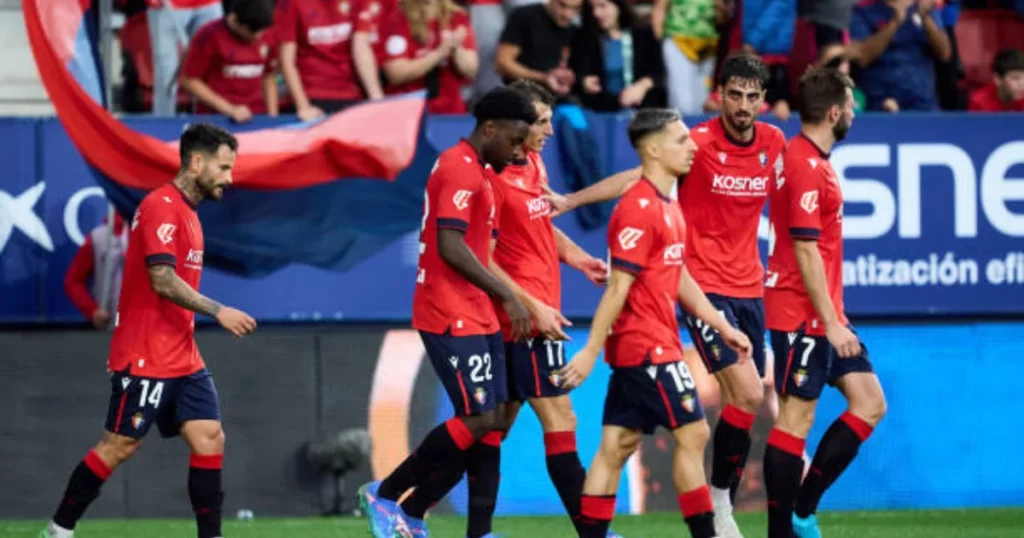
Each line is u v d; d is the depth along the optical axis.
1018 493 38.31
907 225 37.91
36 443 35.69
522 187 26.95
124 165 34.19
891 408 37.94
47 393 35.78
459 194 25.09
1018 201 38.25
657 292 23.48
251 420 36.19
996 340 38.34
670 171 23.41
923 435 38.03
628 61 39.06
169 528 33.38
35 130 36.00
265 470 36.16
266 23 36.53
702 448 23.88
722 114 28.52
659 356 23.50
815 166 25.52
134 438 26.00
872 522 34.22
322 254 36.44
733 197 28.38
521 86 26.70
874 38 39.81
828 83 25.67
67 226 36.06
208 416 26.19
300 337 36.41
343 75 37.41
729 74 27.80
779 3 38.47
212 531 26.20
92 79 34.16
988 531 32.22
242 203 35.78
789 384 26.20
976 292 38.16
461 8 38.78
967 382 38.22
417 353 36.75
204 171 25.92
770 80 38.62
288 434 36.28
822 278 25.41
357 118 35.72
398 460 36.50
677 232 23.55
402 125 35.69
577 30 38.84
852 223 37.75
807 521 27.00
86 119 33.91
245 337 36.22
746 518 35.38
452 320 25.55
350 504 36.31
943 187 38.03
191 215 26.00
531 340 26.86
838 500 37.72
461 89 39.22
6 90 39.03
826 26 38.59
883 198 37.81
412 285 36.78
